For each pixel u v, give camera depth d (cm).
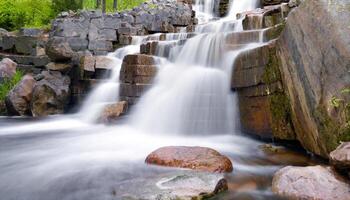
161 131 761
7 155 568
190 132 740
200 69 815
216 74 762
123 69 959
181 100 779
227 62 760
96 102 1059
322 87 443
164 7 1620
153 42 1045
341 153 360
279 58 582
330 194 345
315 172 373
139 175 441
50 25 1658
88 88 1131
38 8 2105
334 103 415
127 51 1309
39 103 1056
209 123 734
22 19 1991
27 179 445
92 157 545
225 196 381
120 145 629
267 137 634
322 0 477
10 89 1164
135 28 1478
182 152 486
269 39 749
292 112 555
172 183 387
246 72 674
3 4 2006
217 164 457
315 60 462
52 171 476
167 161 471
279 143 615
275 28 727
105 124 855
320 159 491
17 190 407
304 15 504
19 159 541
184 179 393
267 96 622
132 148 602
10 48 1441
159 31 1522
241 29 1141
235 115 710
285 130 582
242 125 692
